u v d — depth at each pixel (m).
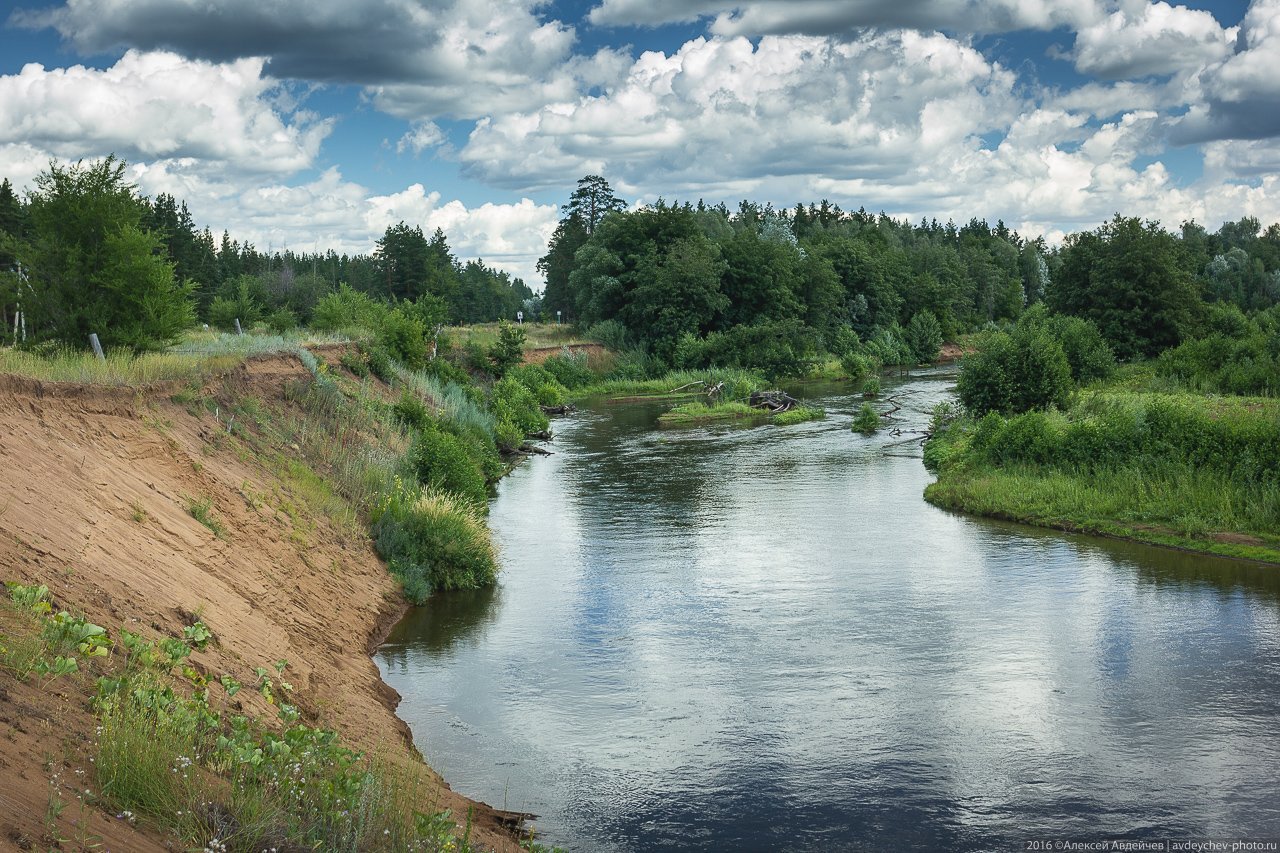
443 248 123.12
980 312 135.62
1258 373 46.94
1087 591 20.09
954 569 21.97
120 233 23.92
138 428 16.39
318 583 16.81
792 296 91.81
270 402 24.97
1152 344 64.25
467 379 48.41
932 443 39.34
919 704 14.37
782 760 12.59
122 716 7.38
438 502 22.47
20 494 11.22
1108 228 67.12
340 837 7.27
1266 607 18.80
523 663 16.05
